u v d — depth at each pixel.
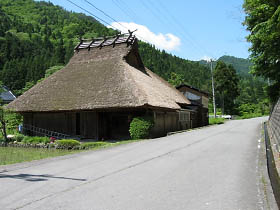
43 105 19.23
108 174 6.52
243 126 24.97
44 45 92.19
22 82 63.19
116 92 17.64
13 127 26.58
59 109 18.30
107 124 19.73
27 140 18.20
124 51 22.89
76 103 18.11
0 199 4.74
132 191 5.07
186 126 27.09
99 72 20.83
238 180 5.73
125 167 7.32
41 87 21.39
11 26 104.50
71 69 23.02
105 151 10.73
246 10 15.59
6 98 49.19
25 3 145.00
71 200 4.61
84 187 5.41
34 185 5.62
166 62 106.00
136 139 16.66
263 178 5.84
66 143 16.08
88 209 4.16
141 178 6.05
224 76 61.00
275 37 11.38
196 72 108.12
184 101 26.56
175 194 4.85
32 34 101.44
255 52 18.67
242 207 4.16
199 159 8.26
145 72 25.36
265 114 75.88
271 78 21.72
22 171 7.05
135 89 17.44
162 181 5.76
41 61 73.38
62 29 115.62
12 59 76.88
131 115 18.64
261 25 11.19
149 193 4.93
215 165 7.29
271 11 10.82
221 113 64.62
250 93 104.31
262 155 8.72
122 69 20.11
